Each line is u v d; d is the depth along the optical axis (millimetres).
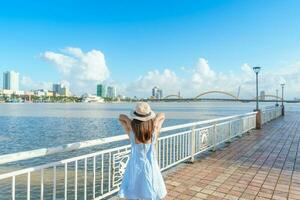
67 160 3701
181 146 6746
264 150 9062
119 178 4574
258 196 4902
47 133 33469
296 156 8172
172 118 50844
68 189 10203
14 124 44844
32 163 14992
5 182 11438
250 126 14352
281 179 5887
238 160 7598
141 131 3170
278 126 17047
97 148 17766
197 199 4734
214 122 8891
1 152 21938
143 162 3199
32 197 9781
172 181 5645
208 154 8352
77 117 60844
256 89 16719
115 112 85750
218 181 5703
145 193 3145
